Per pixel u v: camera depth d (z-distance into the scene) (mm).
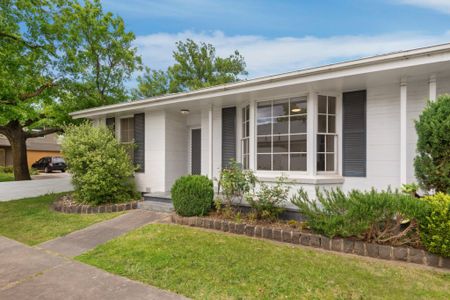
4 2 7668
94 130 7043
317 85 4902
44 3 8641
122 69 12523
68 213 6180
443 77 4402
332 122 5348
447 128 3275
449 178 3312
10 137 12141
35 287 2795
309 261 3234
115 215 5801
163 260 3336
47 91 9812
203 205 4965
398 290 2562
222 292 2592
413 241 3312
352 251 3486
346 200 3574
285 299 2461
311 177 5070
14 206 7211
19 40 8047
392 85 4812
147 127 7656
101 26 11219
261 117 5840
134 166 7781
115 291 2672
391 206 3250
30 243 4266
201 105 6836
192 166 8062
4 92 8000
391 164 4820
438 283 2691
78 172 6590
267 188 4598
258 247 3717
